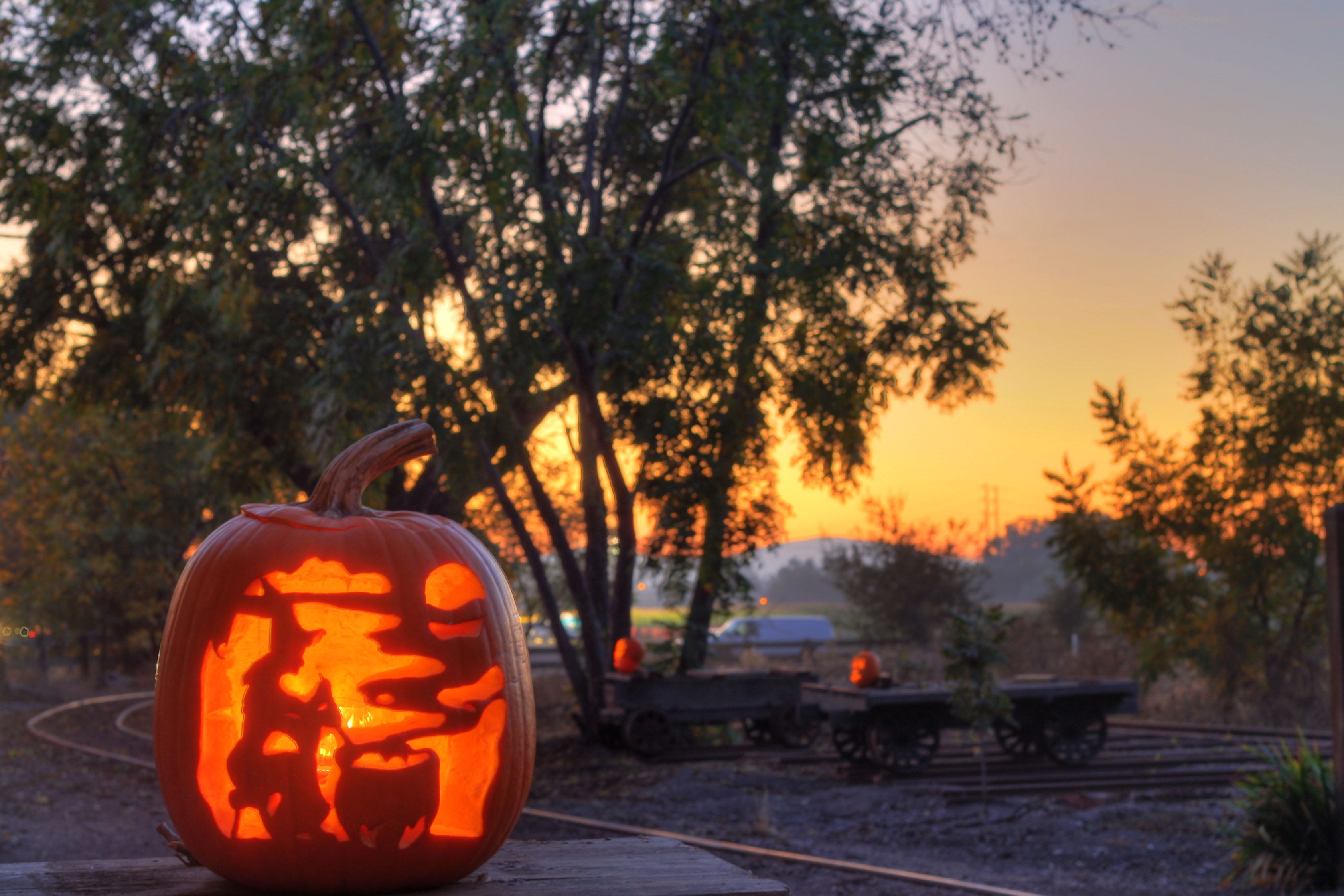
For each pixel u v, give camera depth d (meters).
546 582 16.27
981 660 11.56
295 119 13.38
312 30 13.06
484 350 13.31
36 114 14.49
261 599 2.00
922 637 33.03
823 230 15.72
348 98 14.27
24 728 21.17
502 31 12.70
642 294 13.94
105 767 15.84
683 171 15.58
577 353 14.37
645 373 14.66
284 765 1.89
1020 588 120.62
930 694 13.59
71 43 14.32
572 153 17.12
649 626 31.20
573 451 15.88
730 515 16.34
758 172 15.55
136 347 16.83
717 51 14.29
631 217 17.70
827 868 8.66
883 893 7.86
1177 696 21.95
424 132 12.38
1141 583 20.47
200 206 13.52
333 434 12.97
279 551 2.06
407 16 12.88
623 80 15.74
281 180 13.49
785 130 16.33
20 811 12.14
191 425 17.64
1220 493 20.11
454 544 2.19
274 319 15.32
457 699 1.99
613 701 15.84
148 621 31.58
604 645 16.92
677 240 15.77
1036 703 13.94
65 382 17.41
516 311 13.20
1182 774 12.72
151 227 16.05
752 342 15.38
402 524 2.20
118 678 32.09
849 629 35.66
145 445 27.48
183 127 14.39
